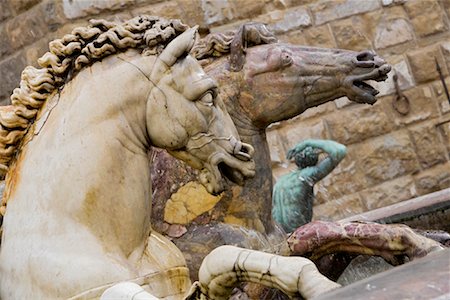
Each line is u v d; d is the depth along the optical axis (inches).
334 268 453.4
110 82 390.9
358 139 994.1
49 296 375.6
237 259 360.5
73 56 397.1
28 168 391.2
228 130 399.5
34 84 397.7
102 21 396.8
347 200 978.1
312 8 1008.9
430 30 1032.2
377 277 293.3
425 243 425.1
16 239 386.6
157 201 467.8
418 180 1002.1
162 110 390.9
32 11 951.6
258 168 491.2
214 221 470.3
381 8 1026.1
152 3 962.1
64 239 379.2
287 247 440.5
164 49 393.7
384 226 430.6
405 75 1018.1
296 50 505.4
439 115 1017.5
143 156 393.7
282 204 638.5
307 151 654.5
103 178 384.5
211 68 499.5
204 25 976.9
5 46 979.9
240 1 987.9
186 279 396.8
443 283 267.7
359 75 506.3
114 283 374.3
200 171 401.4
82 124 387.9
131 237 386.6
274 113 498.0
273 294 435.5
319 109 987.9
